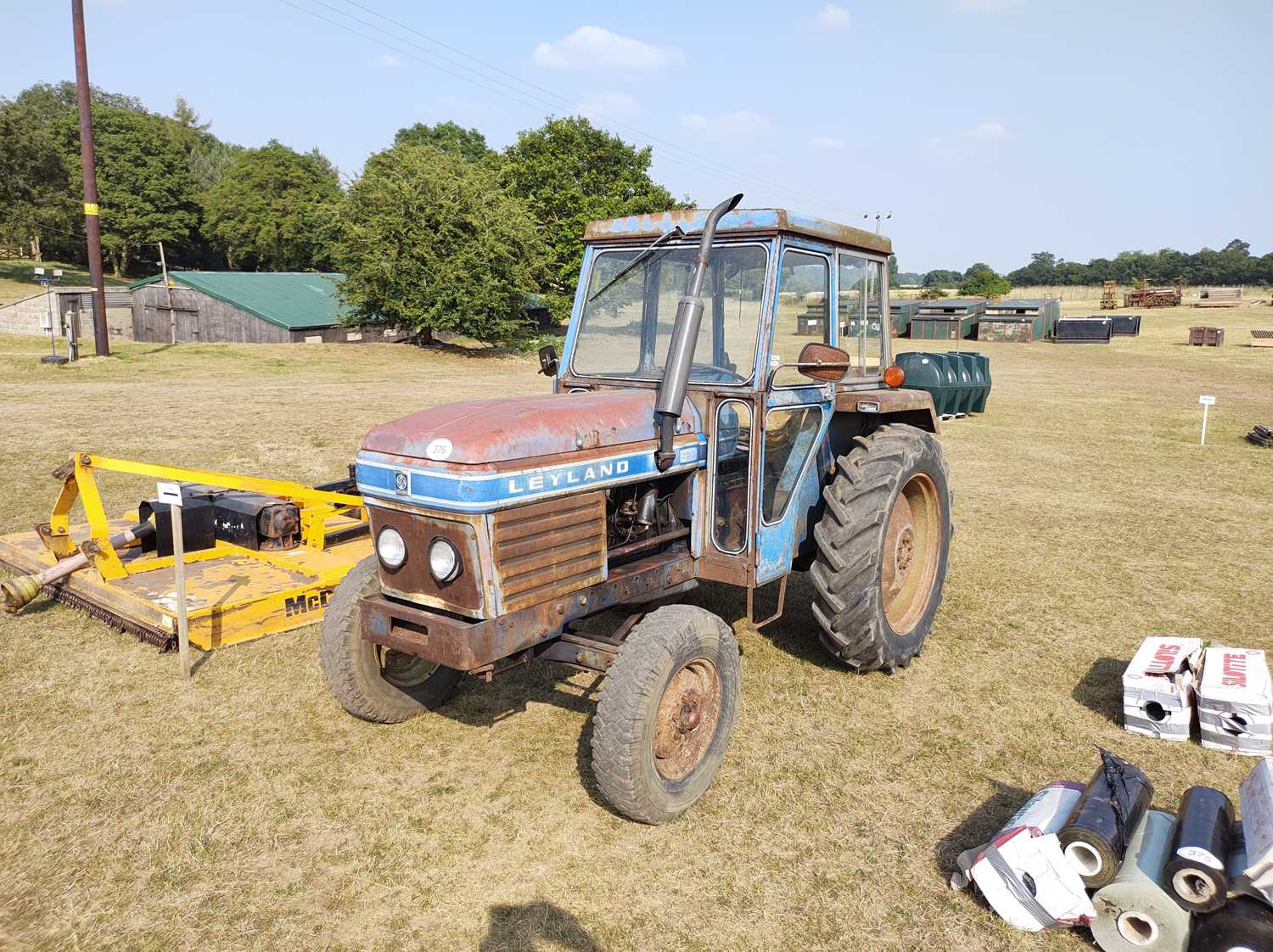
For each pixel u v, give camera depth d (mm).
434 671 4141
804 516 4461
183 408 13172
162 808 3305
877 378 4984
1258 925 2441
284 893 2871
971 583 6332
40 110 75875
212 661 4582
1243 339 37250
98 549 5020
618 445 3396
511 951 2641
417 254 25766
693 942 2699
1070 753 3906
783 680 4578
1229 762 3820
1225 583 6367
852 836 3264
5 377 16281
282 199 63438
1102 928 2678
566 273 41812
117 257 61906
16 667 4445
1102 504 8922
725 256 3920
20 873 2928
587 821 3309
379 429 3168
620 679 3117
